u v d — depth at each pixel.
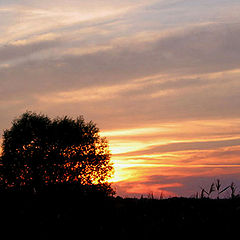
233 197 14.42
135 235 12.80
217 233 12.97
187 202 17.48
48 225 14.22
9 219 15.34
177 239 12.43
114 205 17.61
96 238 12.65
